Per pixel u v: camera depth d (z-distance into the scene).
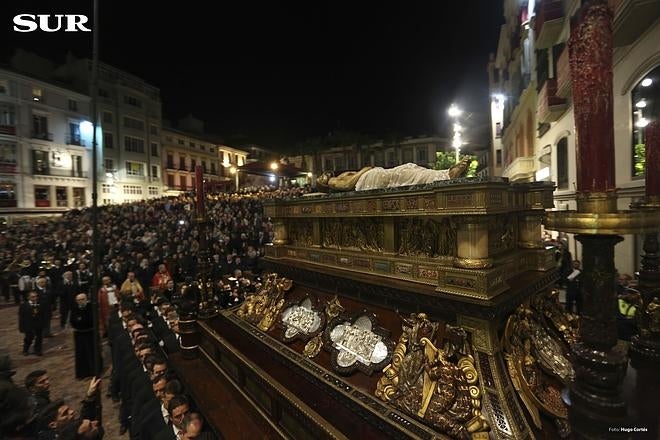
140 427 3.08
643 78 5.64
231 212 18.12
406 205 2.04
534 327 2.00
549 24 9.13
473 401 1.54
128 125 34.75
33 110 25.72
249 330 3.14
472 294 1.66
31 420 2.60
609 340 0.84
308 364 2.31
